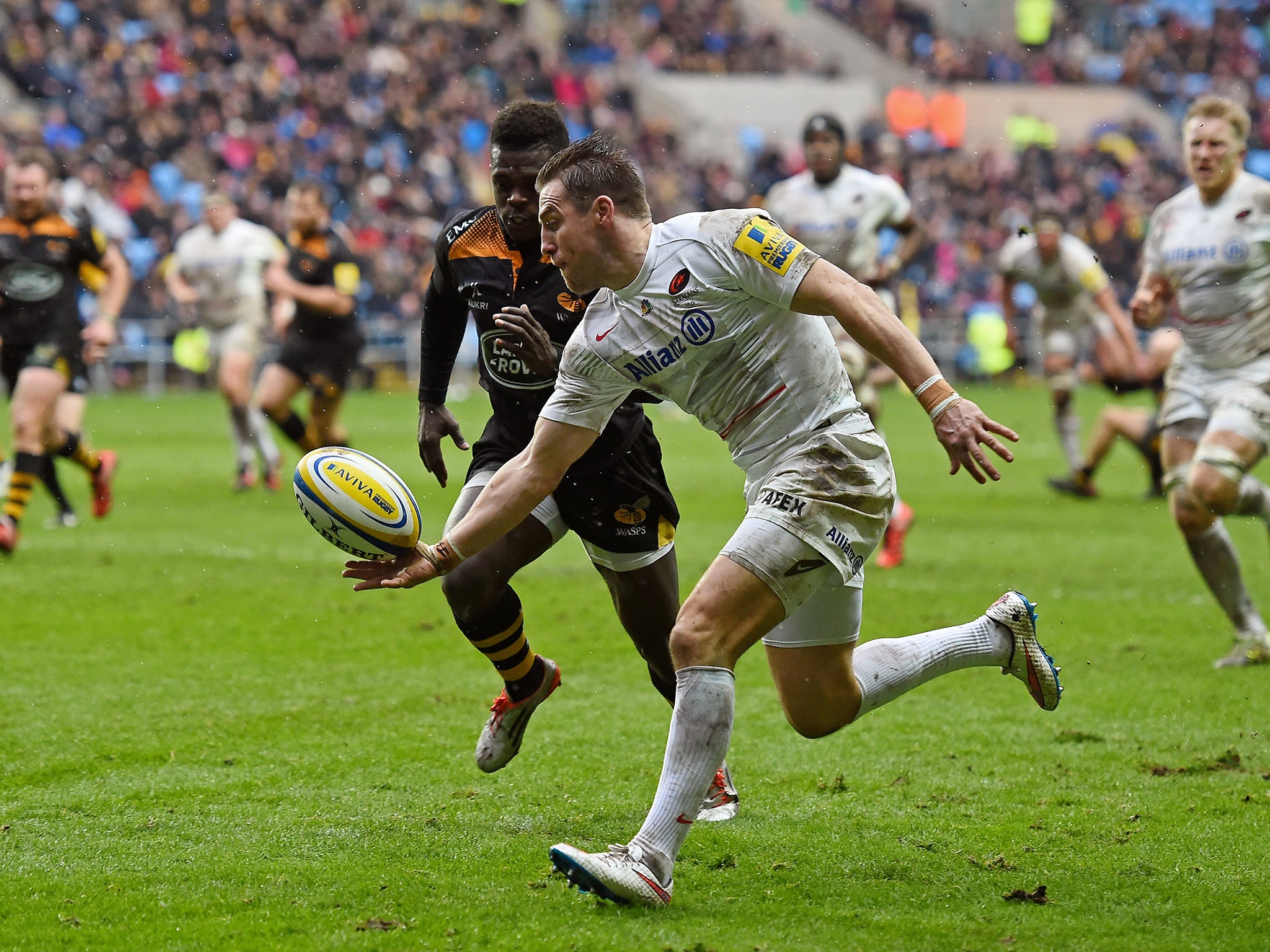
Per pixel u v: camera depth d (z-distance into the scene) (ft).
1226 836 47.73
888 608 91.61
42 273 109.29
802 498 41.86
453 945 37.60
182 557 110.01
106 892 41.70
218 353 155.43
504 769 56.24
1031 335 327.26
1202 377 79.61
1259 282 77.87
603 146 41.57
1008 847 46.70
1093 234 384.06
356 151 345.31
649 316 41.83
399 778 54.75
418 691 69.31
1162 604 93.91
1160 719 65.00
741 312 42.01
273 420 137.90
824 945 37.76
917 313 339.16
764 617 41.81
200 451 198.49
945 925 39.42
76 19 359.46
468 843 46.75
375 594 96.27
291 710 65.36
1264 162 436.76
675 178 384.88
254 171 333.21
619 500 51.13
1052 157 413.39
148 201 309.01
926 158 409.90
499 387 52.60
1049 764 57.31
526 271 51.80
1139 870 44.37
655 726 63.05
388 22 397.60
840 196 111.75
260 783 53.93
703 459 204.54
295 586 98.58
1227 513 75.87
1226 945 38.09
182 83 357.20
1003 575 105.81
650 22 455.63
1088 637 83.46
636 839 41.01
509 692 53.16
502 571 50.93
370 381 312.09
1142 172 414.21
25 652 76.43
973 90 450.30
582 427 43.78
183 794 52.34
